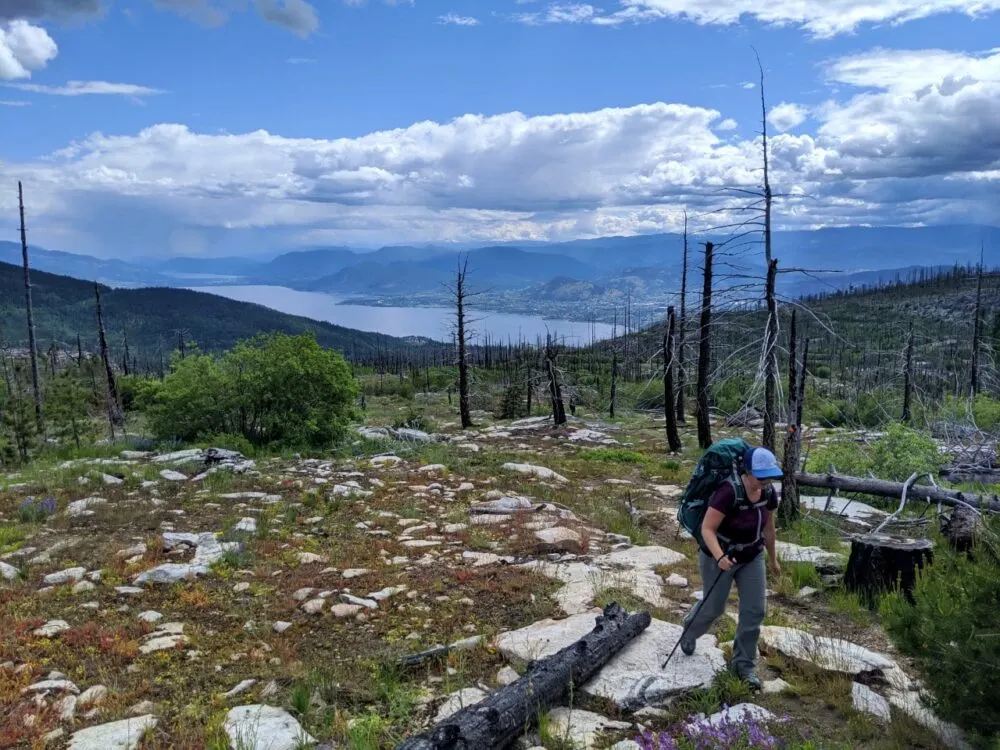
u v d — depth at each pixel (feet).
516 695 16.58
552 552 33.71
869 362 253.24
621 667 19.47
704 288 76.38
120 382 133.08
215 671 20.85
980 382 133.49
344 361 74.23
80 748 16.12
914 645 17.97
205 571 29.76
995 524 17.33
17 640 22.48
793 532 40.27
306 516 39.78
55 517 37.76
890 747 15.62
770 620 23.95
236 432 71.67
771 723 16.52
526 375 175.11
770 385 41.45
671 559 32.53
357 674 20.43
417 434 87.97
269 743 16.26
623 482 60.49
